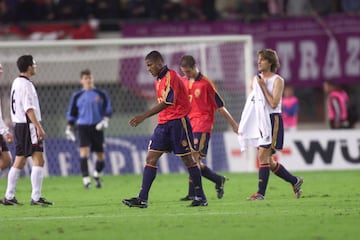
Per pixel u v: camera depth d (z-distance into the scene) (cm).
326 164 7450
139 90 7769
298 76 8431
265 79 4422
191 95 4653
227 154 7431
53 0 8712
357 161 7475
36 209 4241
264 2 8788
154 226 3400
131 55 7812
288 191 5128
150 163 4047
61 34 8369
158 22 8344
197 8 8694
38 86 7725
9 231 3338
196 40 7100
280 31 8394
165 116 3994
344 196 4700
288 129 7875
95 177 5925
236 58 7562
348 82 8481
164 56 7731
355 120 7875
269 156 4481
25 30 8431
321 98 8969
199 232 3206
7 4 8638
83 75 5997
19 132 4419
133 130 7581
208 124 4666
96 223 3541
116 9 8638
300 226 3338
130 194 5206
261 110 4388
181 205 4297
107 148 7312
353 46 8475
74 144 7275
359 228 3262
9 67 7525
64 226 3462
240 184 5875
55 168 7244
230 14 8838
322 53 8444
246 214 3772
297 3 8831
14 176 4466
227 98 7588
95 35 8444
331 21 8444
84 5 8625
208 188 5528
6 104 7381
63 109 7669
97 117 5916
